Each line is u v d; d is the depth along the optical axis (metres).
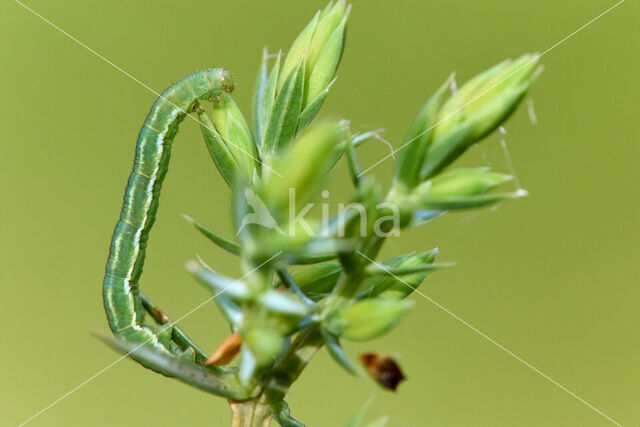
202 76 0.14
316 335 0.11
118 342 0.11
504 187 0.11
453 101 0.11
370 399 0.10
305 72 0.12
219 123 0.12
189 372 0.11
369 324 0.10
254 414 0.11
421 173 0.11
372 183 0.10
